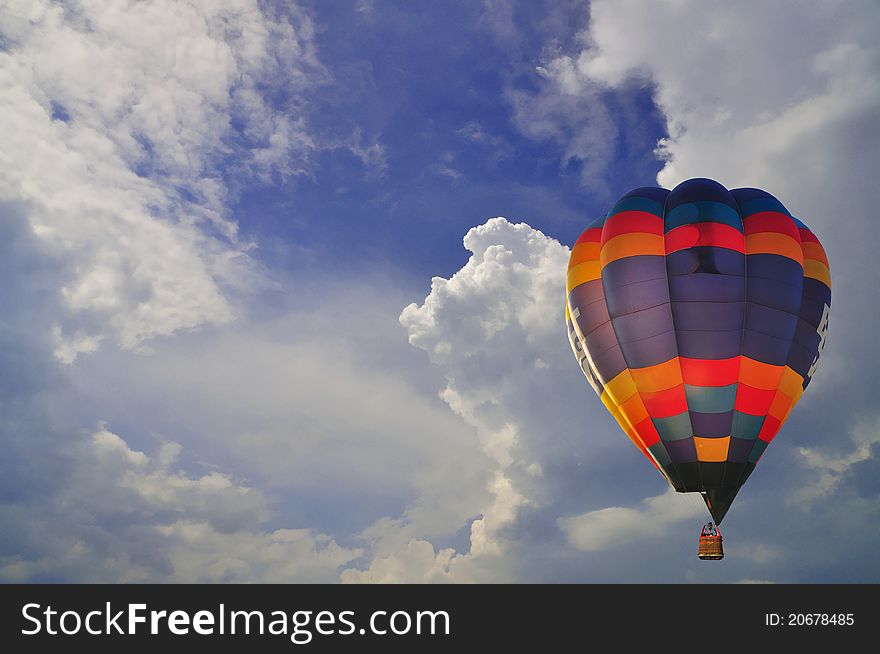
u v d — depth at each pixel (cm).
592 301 3334
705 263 3116
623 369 3206
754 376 3070
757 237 3197
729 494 3078
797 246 3216
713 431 3072
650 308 3147
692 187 3353
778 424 3147
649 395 3139
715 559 3020
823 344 3294
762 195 3372
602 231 3450
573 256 3506
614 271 3241
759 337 3078
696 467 3095
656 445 3169
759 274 3131
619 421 3391
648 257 3200
